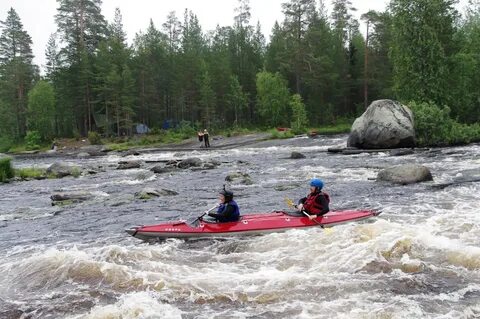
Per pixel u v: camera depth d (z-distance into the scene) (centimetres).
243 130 5978
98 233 1160
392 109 2911
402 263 773
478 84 3975
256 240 968
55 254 884
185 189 1809
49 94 6744
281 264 814
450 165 2036
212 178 2084
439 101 3650
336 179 1852
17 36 7344
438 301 629
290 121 6512
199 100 6662
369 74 6562
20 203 1684
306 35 6291
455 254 800
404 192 1480
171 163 2789
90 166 2977
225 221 1025
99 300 684
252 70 7450
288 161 2622
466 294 651
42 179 2423
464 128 3031
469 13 4928
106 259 870
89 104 6300
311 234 974
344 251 845
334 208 1313
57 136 6806
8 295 725
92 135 5644
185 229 1003
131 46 7462
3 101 7094
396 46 3775
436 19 3644
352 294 661
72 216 1382
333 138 4228
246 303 649
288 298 657
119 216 1348
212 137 5169
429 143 2952
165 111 7144
